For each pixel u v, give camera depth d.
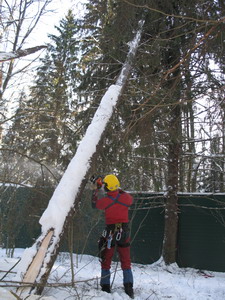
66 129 8.44
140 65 6.82
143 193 8.65
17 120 6.91
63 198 3.88
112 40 7.03
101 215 8.22
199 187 13.36
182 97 6.33
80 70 8.77
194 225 8.16
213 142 8.51
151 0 6.46
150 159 8.25
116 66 7.86
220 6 6.08
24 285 3.22
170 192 8.28
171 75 7.20
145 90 5.78
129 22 6.57
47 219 3.75
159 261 8.05
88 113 8.05
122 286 4.66
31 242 9.18
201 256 7.97
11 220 7.40
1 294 2.80
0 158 7.32
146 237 8.59
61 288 3.84
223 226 7.86
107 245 4.21
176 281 5.95
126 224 4.40
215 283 6.08
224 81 7.00
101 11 7.03
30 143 7.81
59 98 8.09
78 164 4.18
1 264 4.53
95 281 4.71
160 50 7.05
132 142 7.56
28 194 7.27
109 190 4.45
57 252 3.66
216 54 6.18
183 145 8.91
